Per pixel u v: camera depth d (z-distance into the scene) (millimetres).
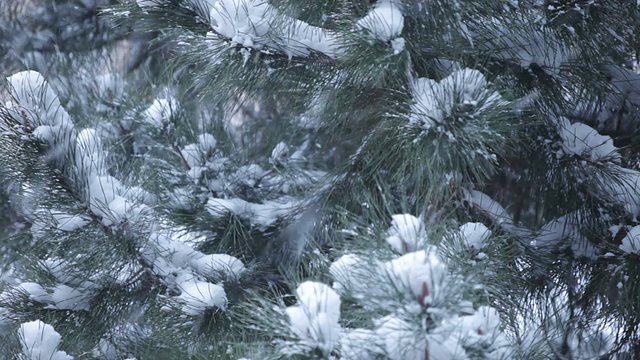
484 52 2607
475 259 2432
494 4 2537
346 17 2557
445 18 2496
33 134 2477
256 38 2582
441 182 2480
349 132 2738
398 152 2545
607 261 2727
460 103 2408
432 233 2268
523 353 2316
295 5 2572
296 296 2242
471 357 2189
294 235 2775
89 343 2662
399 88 2537
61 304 2615
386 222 2312
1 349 2664
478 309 2227
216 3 2580
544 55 2637
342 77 2600
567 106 2693
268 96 2705
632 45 2682
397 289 2152
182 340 2637
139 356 2678
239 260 2688
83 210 2539
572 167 2715
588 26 2611
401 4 2490
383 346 2184
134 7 2652
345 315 2238
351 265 2225
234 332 2609
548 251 2750
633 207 2721
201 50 2631
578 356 2779
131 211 2555
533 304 2756
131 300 2635
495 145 2475
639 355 2740
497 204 2693
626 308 2695
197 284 2613
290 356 2199
